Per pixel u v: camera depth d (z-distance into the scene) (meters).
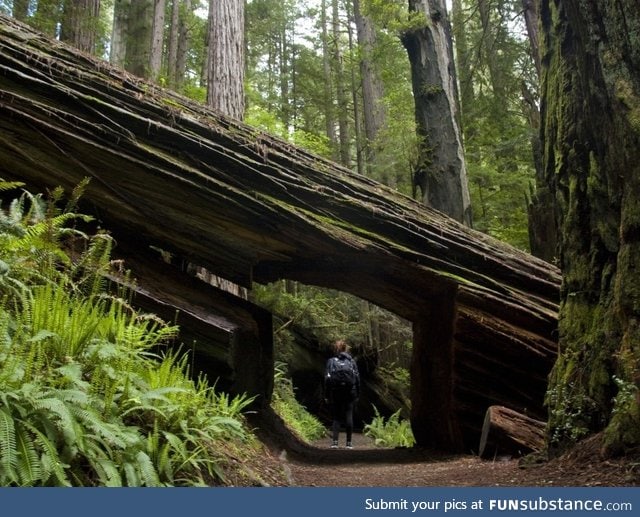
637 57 4.25
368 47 20.14
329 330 16.39
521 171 16.70
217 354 5.88
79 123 6.12
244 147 6.75
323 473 5.37
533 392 7.14
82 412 2.51
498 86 16.39
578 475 3.75
